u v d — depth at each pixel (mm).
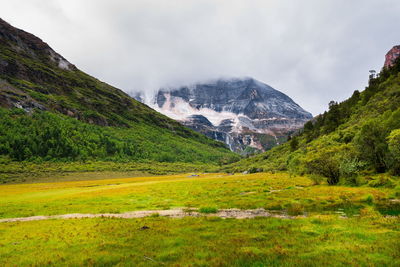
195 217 26219
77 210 36281
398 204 26672
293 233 17156
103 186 93500
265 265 11398
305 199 34094
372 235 15320
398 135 46250
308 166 56875
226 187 60281
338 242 14375
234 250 13852
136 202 43500
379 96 141125
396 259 11109
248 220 22906
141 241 17109
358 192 36375
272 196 39562
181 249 14719
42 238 19438
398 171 48156
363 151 59656
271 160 174375
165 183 90688
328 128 156500
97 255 14367
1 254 15688
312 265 10961
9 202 50594
